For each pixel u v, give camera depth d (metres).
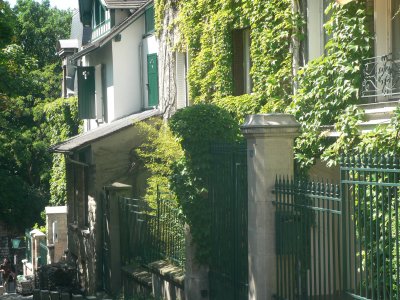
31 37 61.59
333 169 14.93
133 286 19.84
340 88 13.40
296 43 15.32
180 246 15.97
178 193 14.09
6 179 49.62
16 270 44.59
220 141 13.69
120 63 27.53
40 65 61.66
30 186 51.75
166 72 23.03
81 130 35.78
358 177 9.03
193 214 13.98
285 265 11.03
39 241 37.44
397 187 8.26
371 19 13.28
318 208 9.97
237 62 18.48
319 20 15.05
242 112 17.34
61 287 25.41
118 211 21.75
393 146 11.66
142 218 19.27
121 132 23.55
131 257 20.48
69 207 29.75
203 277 14.15
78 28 42.00
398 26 13.02
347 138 13.05
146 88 27.30
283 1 15.54
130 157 23.66
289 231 10.84
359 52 13.23
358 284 9.68
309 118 14.17
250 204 11.52
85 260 25.55
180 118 14.03
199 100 19.88
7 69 25.41
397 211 8.24
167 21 22.77
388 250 9.22
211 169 13.89
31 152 51.16
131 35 27.61
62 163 38.59
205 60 19.53
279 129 11.25
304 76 14.44
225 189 13.18
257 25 16.45
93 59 30.75
